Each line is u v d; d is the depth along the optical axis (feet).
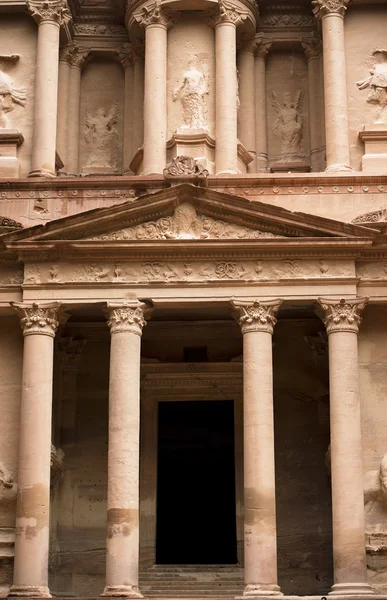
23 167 134.62
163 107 134.00
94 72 146.41
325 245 120.16
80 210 128.88
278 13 144.25
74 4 143.74
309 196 128.16
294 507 129.80
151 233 122.01
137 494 116.67
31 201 129.29
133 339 120.16
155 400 135.23
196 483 134.00
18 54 138.62
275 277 120.98
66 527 129.90
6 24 139.95
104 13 145.79
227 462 134.21
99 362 134.82
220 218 122.21
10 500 120.16
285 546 128.77
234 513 132.46
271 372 119.14
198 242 120.67
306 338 132.67
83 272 122.01
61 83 143.74
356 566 114.01
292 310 126.82
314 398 132.26
